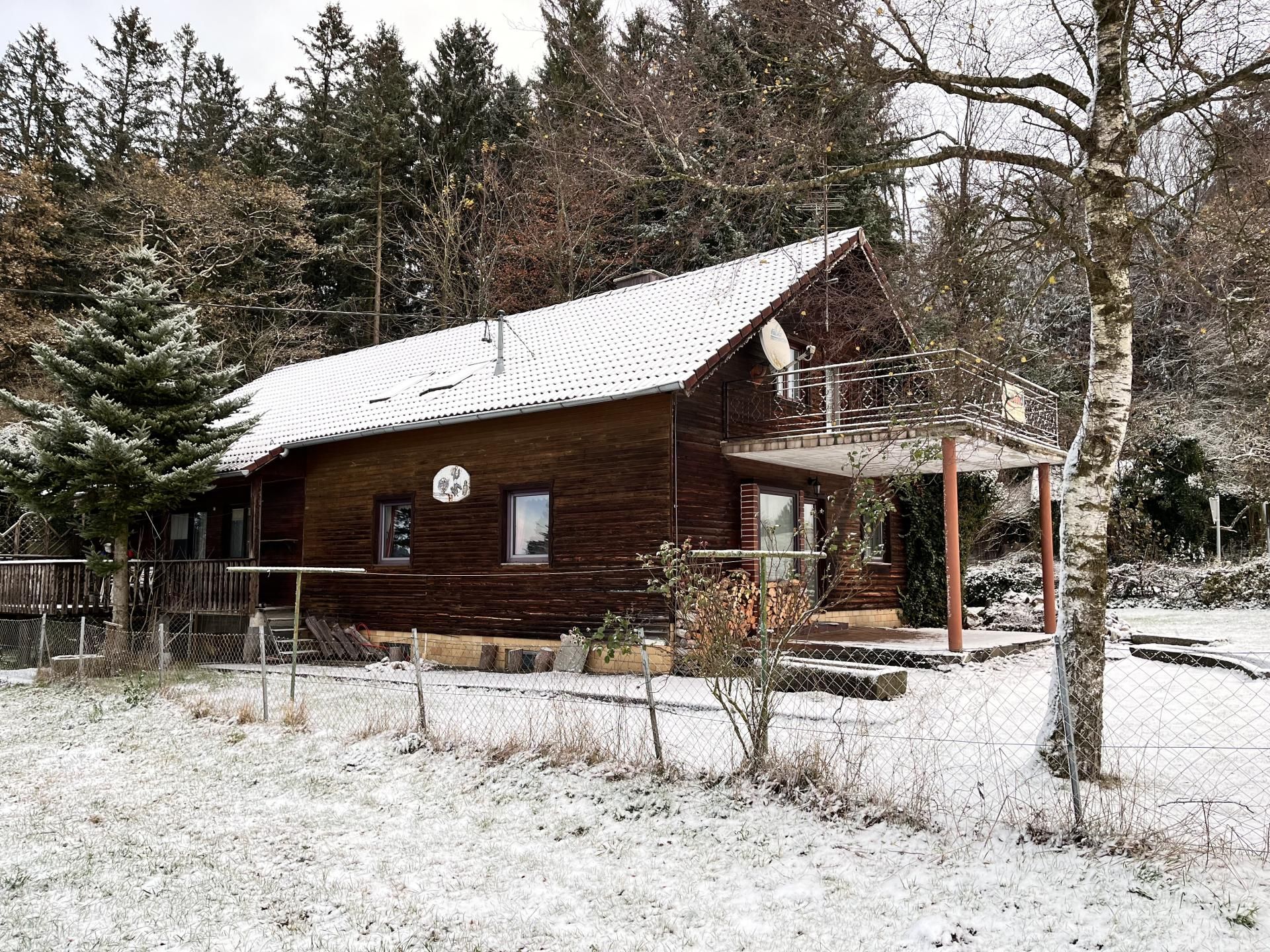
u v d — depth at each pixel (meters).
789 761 7.14
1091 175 7.11
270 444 18.70
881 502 8.17
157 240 32.97
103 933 5.27
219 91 42.06
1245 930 4.57
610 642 8.41
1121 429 6.95
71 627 17.94
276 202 33.94
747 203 9.73
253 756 9.21
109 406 15.16
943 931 4.75
